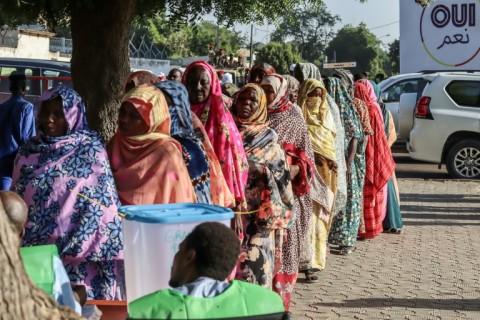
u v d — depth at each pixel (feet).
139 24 35.19
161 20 33.78
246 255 21.57
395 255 33.09
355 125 32.07
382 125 34.88
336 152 30.37
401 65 73.46
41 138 17.60
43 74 51.88
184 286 11.33
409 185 54.80
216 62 91.76
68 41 108.06
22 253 13.08
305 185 24.84
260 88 22.27
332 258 32.40
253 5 32.50
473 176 57.06
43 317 10.53
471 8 71.05
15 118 26.94
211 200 19.44
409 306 25.21
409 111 69.15
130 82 22.99
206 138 19.79
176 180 17.52
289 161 24.62
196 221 13.71
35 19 30.12
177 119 19.11
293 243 23.82
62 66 51.96
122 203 17.56
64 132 17.58
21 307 10.29
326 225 28.17
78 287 14.60
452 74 57.77
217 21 32.73
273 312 11.25
